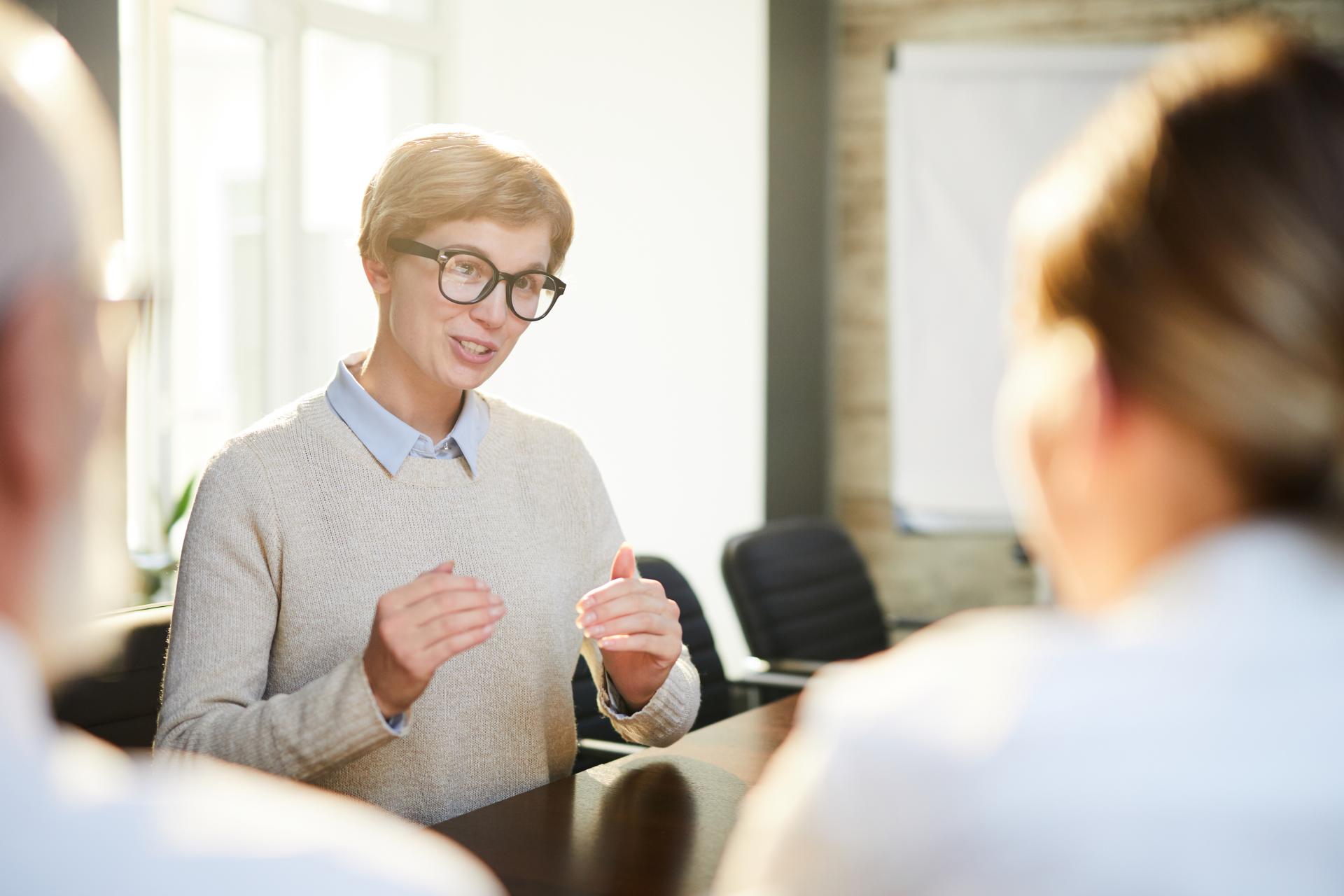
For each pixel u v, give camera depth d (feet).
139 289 1.24
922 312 13.24
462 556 4.79
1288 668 1.26
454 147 4.59
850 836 1.36
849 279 13.70
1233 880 1.17
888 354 13.65
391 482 4.72
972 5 13.23
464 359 4.65
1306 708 1.23
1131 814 1.21
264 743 3.97
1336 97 1.33
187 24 11.72
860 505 13.83
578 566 5.28
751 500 14.02
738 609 8.17
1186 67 1.43
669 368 14.35
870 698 1.45
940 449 13.28
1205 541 1.39
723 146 13.96
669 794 4.39
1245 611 1.31
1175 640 1.32
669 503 14.47
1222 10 12.53
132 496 11.15
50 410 1.13
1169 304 1.32
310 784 4.50
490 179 4.51
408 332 4.65
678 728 4.98
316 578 4.55
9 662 1.11
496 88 14.92
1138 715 1.27
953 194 13.12
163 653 5.32
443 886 1.22
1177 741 1.24
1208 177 1.31
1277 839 1.18
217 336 12.14
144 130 11.32
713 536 14.26
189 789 1.22
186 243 11.75
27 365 1.11
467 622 3.86
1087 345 1.42
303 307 13.25
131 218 11.25
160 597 10.87
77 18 7.89
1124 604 1.43
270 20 12.60
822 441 13.48
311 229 13.34
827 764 1.42
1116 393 1.40
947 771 1.31
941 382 13.24
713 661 7.50
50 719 1.18
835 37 13.51
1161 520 1.42
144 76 11.28
